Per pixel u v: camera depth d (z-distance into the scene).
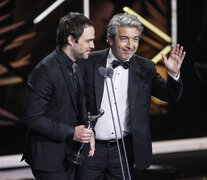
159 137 23.14
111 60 10.19
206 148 23.36
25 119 8.33
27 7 19.30
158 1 22.33
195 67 23.73
